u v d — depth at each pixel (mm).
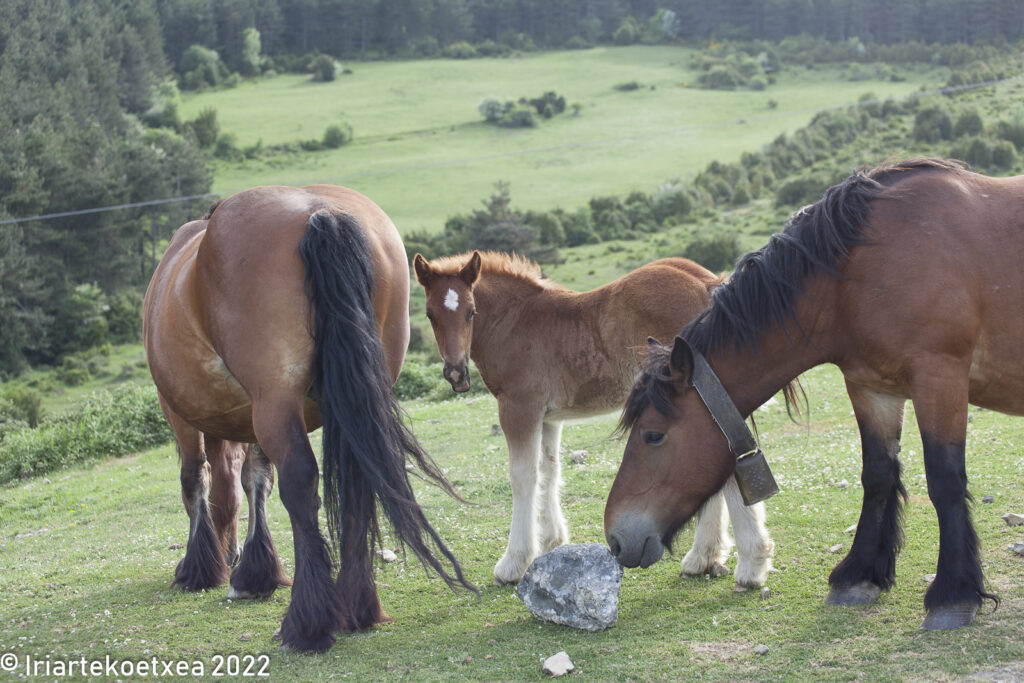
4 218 59000
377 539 4898
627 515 4648
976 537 4418
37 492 13141
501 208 70000
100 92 95750
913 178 4605
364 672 4457
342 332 4699
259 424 4738
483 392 17094
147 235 72938
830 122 99000
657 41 191875
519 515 6102
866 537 4949
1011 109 87875
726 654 4395
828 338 4648
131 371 54219
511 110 130000
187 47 165375
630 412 4707
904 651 4141
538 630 5055
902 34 168875
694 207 80625
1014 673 3740
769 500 7289
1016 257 4375
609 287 6148
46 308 59000
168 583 6609
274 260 4785
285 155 115188
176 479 12438
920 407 4324
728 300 4691
